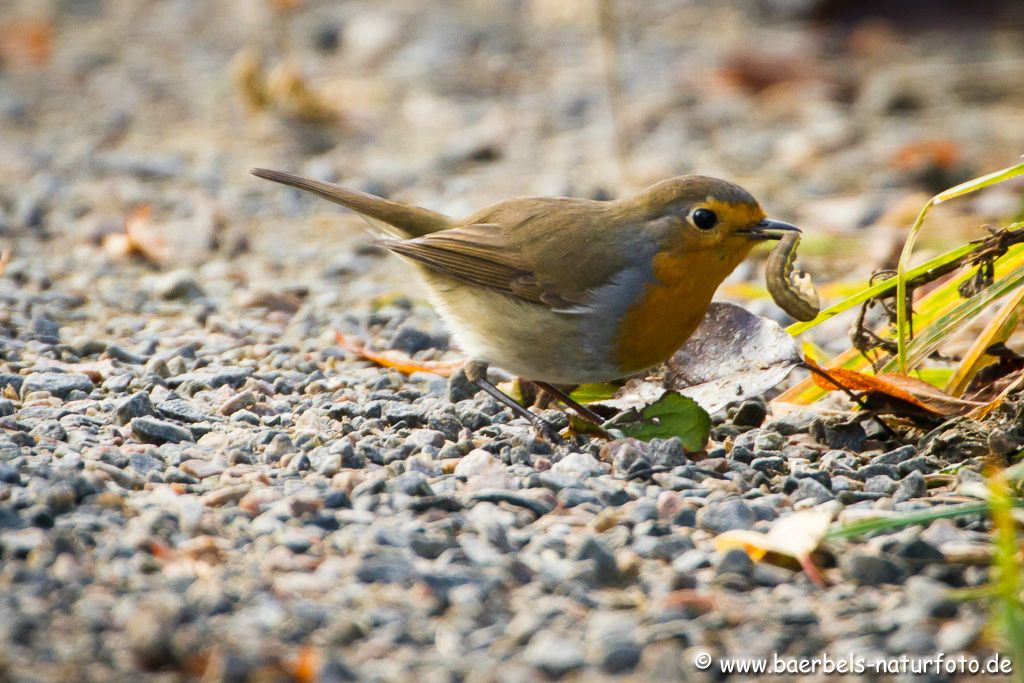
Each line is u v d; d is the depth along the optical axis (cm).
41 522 776
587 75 2481
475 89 2441
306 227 1758
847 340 1320
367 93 2408
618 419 1015
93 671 632
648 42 2656
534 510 841
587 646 667
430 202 1828
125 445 952
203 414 1034
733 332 1029
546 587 732
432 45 2675
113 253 1573
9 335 1252
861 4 2692
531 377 1052
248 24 2916
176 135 2183
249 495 840
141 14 3053
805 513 788
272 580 727
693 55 2555
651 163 1991
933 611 698
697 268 983
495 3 3022
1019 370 1041
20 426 977
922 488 882
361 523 810
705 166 1977
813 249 1575
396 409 1048
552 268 1001
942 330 1012
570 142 2134
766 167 1967
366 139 2178
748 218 976
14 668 629
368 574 734
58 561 727
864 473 923
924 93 2266
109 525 783
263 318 1372
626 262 987
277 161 2042
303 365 1203
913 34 2617
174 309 1395
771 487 896
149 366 1155
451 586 721
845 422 1000
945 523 813
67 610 684
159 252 1577
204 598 693
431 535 786
